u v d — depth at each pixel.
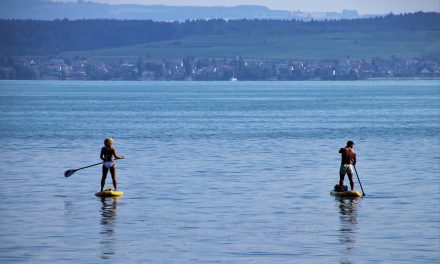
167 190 91.25
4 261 56.84
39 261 56.94
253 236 65.44
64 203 81.81
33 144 160.25
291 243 62.97
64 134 190.12
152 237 64.88
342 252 59.97
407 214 75.56
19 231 67.00
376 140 170.00
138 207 79.31
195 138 175.88
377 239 64.44
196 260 57.47
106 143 88.31
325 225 70.12
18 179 101.69
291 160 125.94
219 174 106.75
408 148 149.38
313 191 90.75
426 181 99.69
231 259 57.81
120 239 64.06
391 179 101.94
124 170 111.50
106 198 85.25
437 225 70.06
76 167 116.19
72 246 61.50
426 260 57.62
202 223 70.88
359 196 86.12
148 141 167.38
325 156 132.50
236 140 169.75
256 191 90.50
